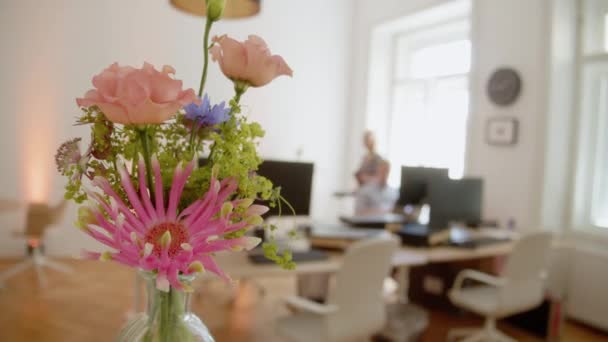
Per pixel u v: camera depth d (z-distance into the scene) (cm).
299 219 285
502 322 343
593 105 368
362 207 453
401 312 294
